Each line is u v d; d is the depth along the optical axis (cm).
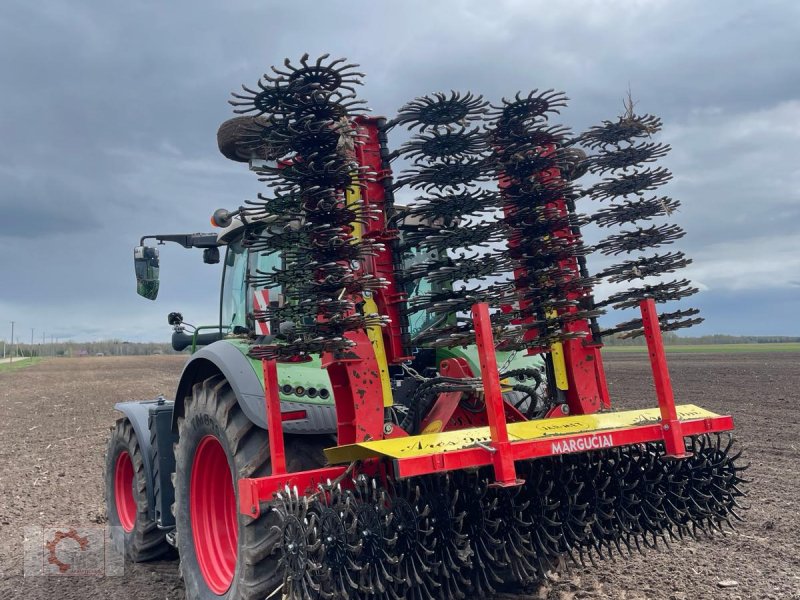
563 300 351
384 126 356
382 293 344
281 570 322
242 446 354
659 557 454
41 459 1060
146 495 513
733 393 1494
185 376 432
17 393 2498
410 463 274
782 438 909
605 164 387
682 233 372
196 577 402
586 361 367
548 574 421
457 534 300
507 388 383
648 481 361
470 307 334
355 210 306
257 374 357
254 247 321
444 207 340
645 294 366
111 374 3681
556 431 317
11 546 576
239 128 360
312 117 300
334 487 299
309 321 370
